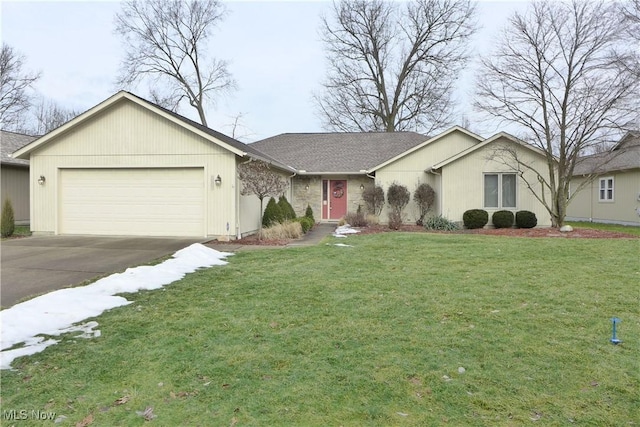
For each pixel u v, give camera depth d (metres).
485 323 4.46
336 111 31.52
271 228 12.60
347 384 3.18
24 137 19.69
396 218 15.86
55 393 3.07
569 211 23.22
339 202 19.45
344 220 17.05
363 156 20.27
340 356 3.67
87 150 12.64
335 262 8.05
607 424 2.65
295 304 5.20
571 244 10.36
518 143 15.17
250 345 3.93
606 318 4.60
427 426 2.65
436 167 15.77
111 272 7.21
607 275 6.69
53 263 8.02
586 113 13.88
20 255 8.95
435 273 6.95
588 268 7.27
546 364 3.48
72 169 12.76
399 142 21.72
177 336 4.15
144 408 2.88
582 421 2.69
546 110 14.59
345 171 18.67
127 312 4.90
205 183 12.16
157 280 6.39
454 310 4.90
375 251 9.42
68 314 4.73
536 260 8.10
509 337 4.07
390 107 30.83
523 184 15.47
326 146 21.86
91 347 3.88
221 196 12.09
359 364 3.51
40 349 3.82
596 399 2.94
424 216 16.83
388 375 3.31
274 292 5.79
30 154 12.83
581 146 14.37
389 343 3.94
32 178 12.83
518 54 14.60
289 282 6.37
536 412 2.79
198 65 30.08
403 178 17.80
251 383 3.21
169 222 12.41
